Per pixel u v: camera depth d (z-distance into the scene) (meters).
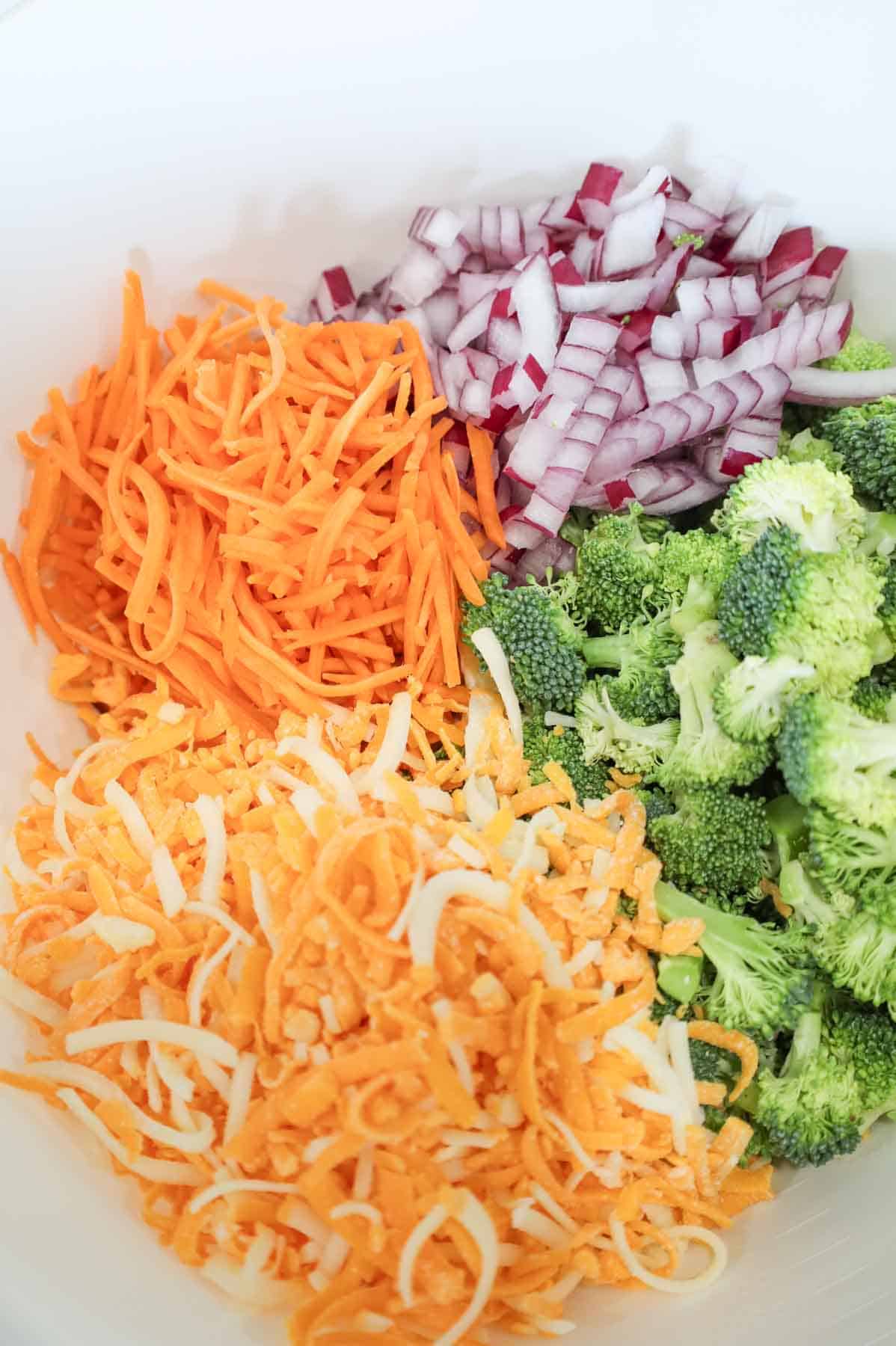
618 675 0.45
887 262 0.46
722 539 0.43
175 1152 0.40
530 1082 0.38
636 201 0.45
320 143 0.45
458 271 0.47
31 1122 0.40
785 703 0.41
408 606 0.44
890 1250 0.39
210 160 0.45
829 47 0.43
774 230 0.46
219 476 0.43
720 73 0.44
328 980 0.39
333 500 0.44
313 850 0.40
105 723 0.45
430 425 0.46
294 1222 0.39
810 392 0.45
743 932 0.42
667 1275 0.40
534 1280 0.39
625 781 0.44
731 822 0.41
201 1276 0.39
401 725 0.44
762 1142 0.42
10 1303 0.37
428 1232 0.38
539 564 0.46
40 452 0.44
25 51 0.42
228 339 0.45
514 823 0.43
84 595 0.46
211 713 0.44
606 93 0.45
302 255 0.47
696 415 0.44
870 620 0.41
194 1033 0.40
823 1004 0.42
